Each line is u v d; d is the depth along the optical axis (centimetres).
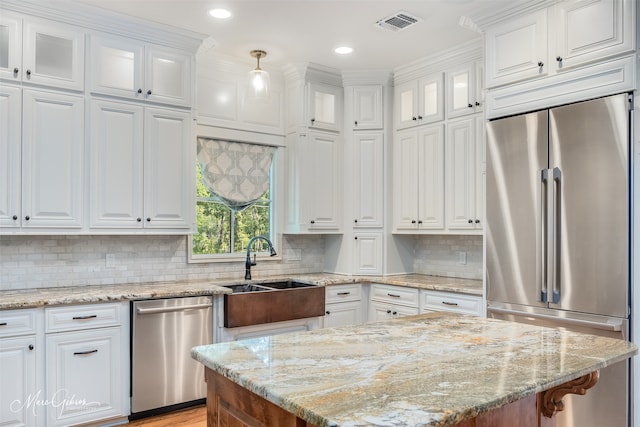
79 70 313
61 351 280
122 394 301
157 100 343
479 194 371
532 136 289
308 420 103
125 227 328
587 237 262
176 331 320
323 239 475
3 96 288
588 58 266
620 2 254
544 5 286
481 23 321
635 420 247
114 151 325
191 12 318
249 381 125
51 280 335
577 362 142
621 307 248
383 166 440
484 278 316
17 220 291
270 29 346
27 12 296
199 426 298
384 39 365
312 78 432
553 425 162
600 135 258
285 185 447
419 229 416
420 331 189
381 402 109
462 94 386
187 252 397
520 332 187
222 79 408
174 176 350
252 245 441
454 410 104
